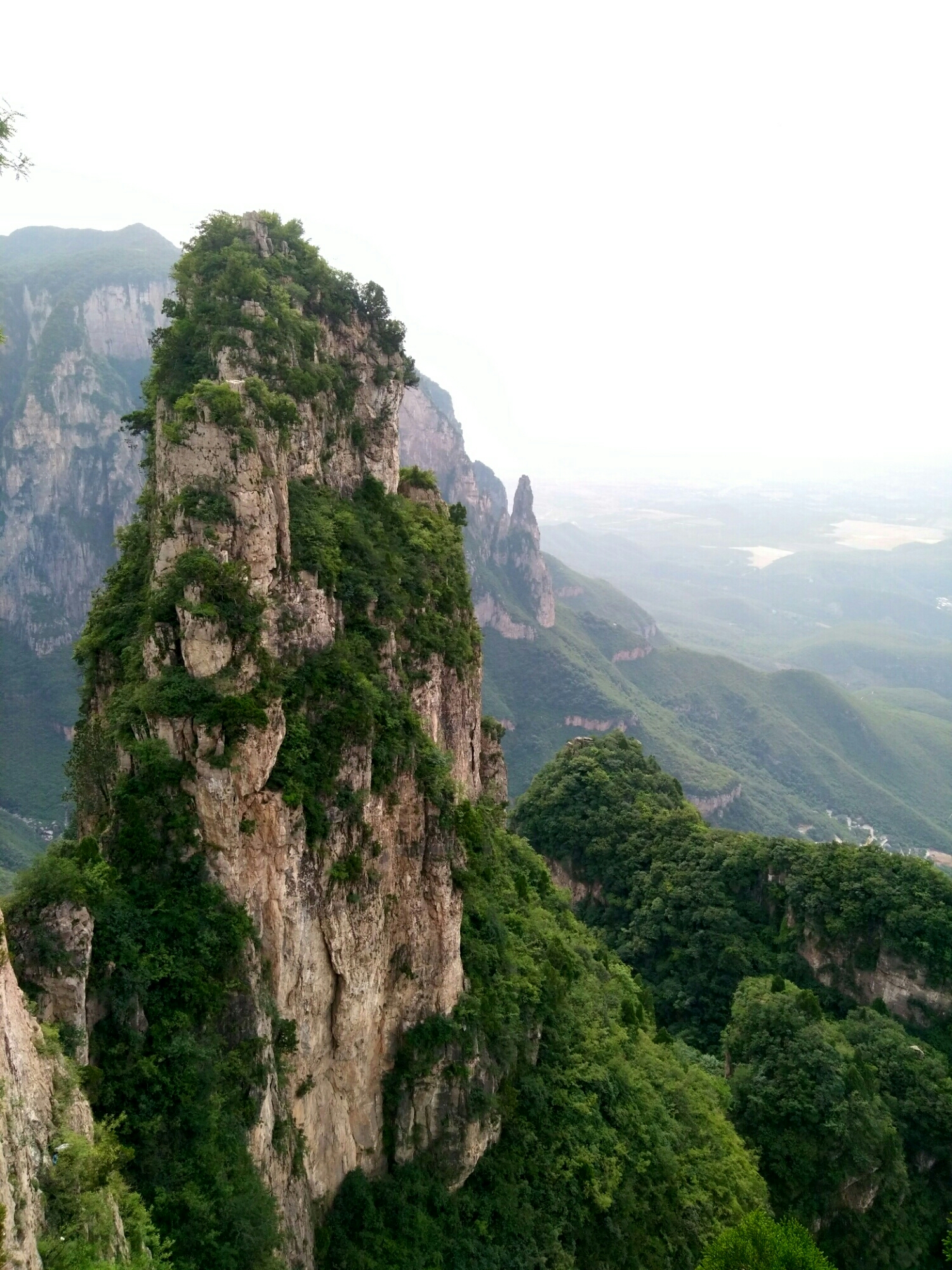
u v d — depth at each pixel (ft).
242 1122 93.35
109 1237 64.54
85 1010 84.89
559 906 212.02
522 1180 132.16
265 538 110.42
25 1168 61.05
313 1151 110.73
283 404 115.14
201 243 151.74
